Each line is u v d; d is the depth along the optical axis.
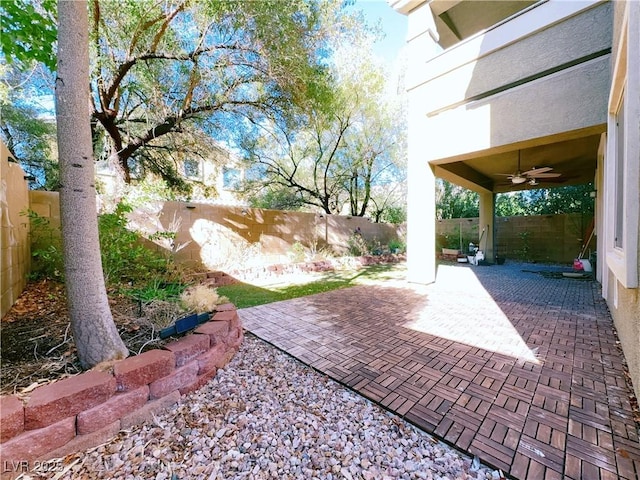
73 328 2.20
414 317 4.61
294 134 9.67
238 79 6.51
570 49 4.60
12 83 5.28
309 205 13.44
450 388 2.55
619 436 1.94
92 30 4.91
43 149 8.56
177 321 2.86
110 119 6.32
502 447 1.85
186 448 1.86
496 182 10.65
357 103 10.02
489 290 6.49
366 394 2.46
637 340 2.28
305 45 6.34
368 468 1.72
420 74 6.52
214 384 2.64
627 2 2.41
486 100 5.61
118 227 3.66
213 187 10.92
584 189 11.66
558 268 9.88
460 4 7.23
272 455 1.82
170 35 5.73
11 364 2.22
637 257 2.33
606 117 4.35
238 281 7.52
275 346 3.50
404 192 13.98
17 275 3.81
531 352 3.28
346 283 7.44
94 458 1.76
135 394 2.07
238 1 5.02
